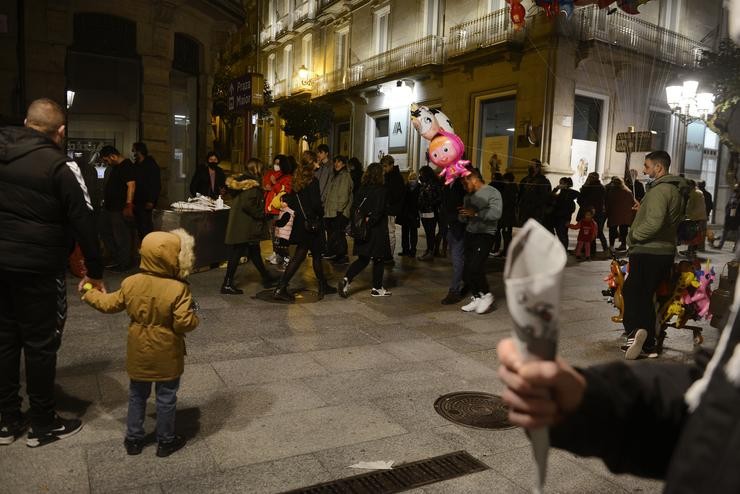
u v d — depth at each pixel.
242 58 41.34
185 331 2.97
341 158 9.51
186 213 7.98
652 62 17.30
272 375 4.32
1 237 2.99
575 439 0.89
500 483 2.93
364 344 5.20
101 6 11.13
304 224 6.69
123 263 8.20
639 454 0.92
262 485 2.83
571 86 16.62
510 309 0.69
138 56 11.80
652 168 5.11
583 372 0.93
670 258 4.96
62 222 3.17
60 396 3.79
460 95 20.05
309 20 30.42
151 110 12.05
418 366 4.66
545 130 16.61
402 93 23.06
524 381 0.71
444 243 11.12
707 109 8.05
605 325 6.28
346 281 7.11
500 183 11.37
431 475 2.98
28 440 3.14
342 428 3.49
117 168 8.12
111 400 3.75
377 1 24.80
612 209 12.77
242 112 11.97
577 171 17.31
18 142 3.04
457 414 3.74
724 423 0.64
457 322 6.12
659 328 5.31
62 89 10.90
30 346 3.10
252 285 7.61
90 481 2.81
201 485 2.81
